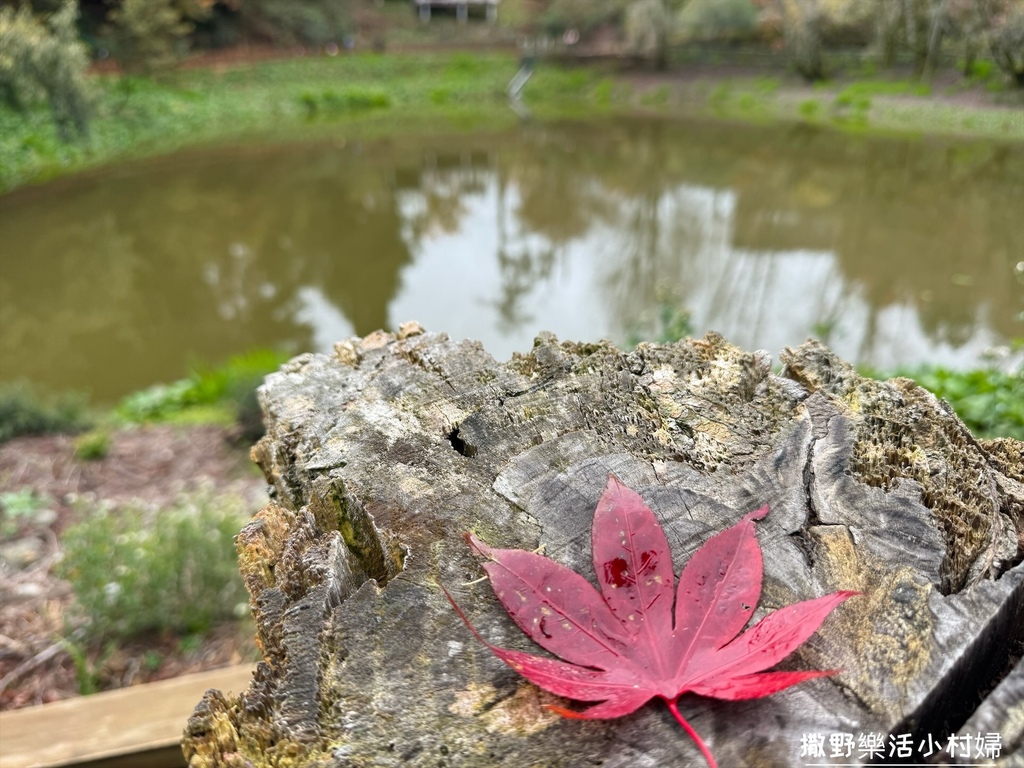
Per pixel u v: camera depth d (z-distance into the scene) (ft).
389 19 77.61
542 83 63.46
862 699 2.34
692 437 3.59
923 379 9.63
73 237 18.06
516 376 4.13
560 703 2.41
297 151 37.55
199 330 18.53
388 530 3.15
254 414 14.33
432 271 22.45
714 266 18.65
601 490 3.26
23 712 6.24
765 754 2.18
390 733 2.34
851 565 2.84
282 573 2.97
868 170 15.24
